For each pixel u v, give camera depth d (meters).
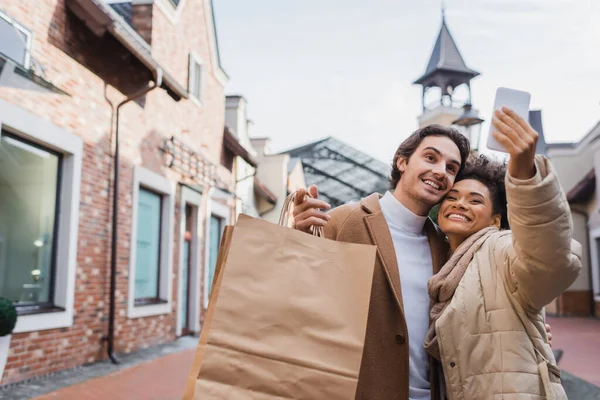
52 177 7.29
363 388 1.91
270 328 1.64
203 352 1.70
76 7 7.38
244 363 1.60
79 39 7.66
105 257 8.27
